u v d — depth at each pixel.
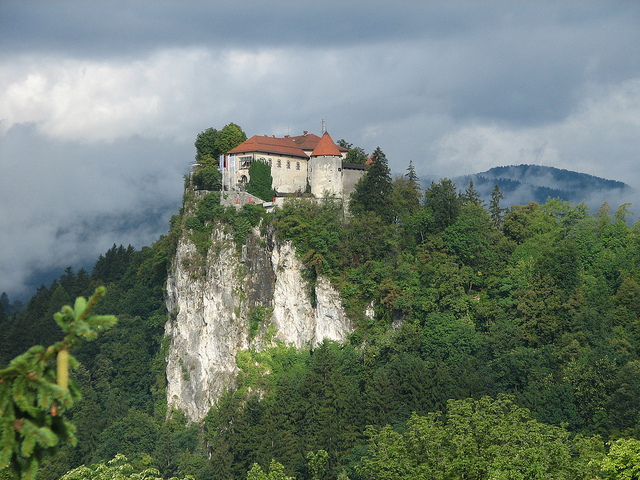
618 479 115.06
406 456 155.62
